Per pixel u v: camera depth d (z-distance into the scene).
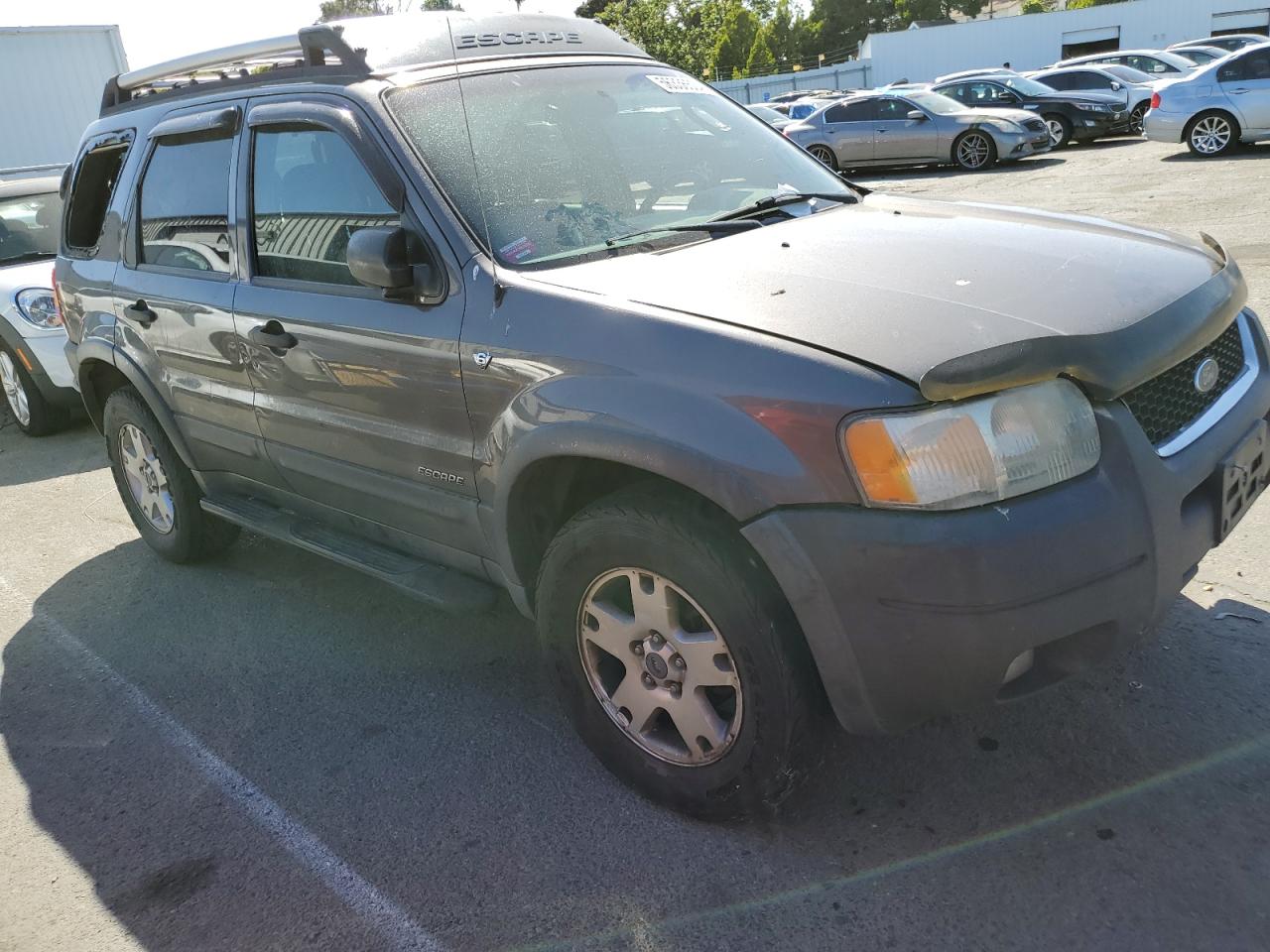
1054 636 2.10
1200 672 3.01
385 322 2.94
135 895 2.64
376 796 2.93
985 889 2.33
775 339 2.23
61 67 14.77
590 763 2.97
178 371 3.96
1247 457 2.49
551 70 3.44
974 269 2.50
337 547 3.51
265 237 3.45
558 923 2.39
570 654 2.77
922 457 2.05
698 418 2.24
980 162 17.17
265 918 2.51
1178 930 2.15
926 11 78.62
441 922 2.44
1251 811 2.46
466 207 2.86
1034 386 2.12
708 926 2.32
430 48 3.34
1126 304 2.34
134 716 3.50
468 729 3.21
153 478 4.61
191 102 3.92
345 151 3.10
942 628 2.08
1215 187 11.37
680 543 2.36
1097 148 18.70
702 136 3.52
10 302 6.86
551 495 2.78
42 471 6.52
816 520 2.12
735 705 2.43
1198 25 36.78
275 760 3.17
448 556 3.14
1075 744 2.78
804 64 77.06
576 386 2.45
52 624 4.29
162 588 4.53
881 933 2.25
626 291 2.54
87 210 4.63
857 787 2.71
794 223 3.04
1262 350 2.80
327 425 3.28
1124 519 2.14
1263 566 3.55
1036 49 38.94
